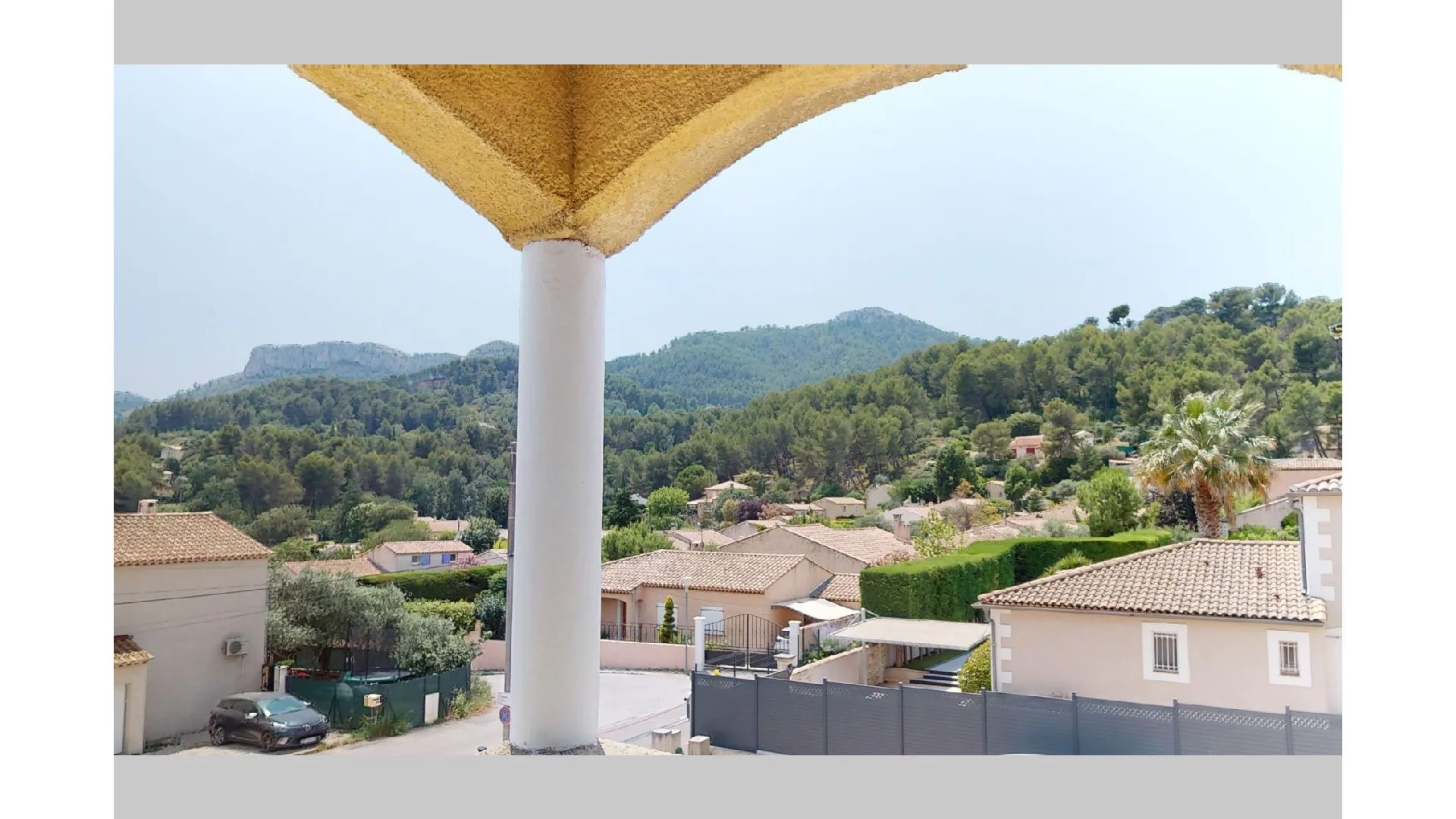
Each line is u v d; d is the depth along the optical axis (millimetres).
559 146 2570
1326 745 10273
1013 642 13062
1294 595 11805
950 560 26125
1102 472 33281
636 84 2477
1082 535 37500
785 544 34281
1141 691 12172
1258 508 30766
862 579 23547
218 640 19375
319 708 19188
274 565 21906
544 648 2590
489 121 2395
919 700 12859
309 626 21906
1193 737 11031
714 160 2602
